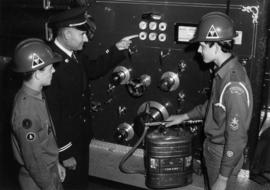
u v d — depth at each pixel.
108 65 2.67
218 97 2.12
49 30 2.84
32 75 2.03
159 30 2.65
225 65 2.11
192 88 2.65
